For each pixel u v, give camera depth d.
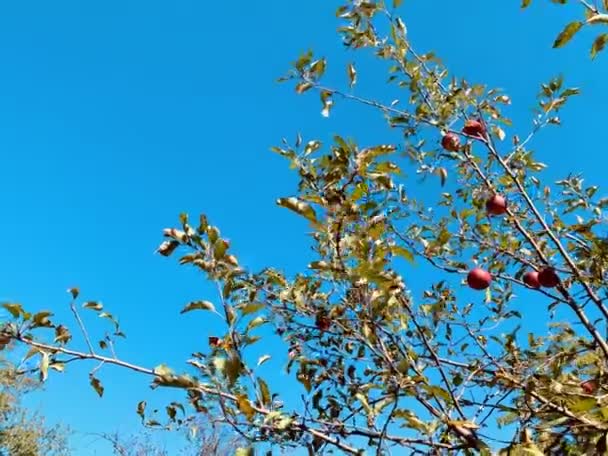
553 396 3.04
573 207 4.78
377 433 2.86
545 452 3.06
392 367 2.80
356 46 4.55
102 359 2.60
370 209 2.80
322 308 3.35
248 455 2.37
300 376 3.07
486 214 4.47
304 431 2.68
